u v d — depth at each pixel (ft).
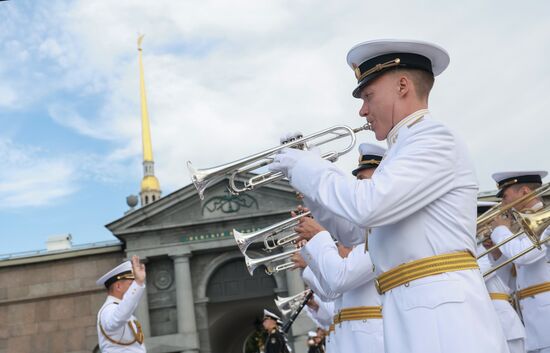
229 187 19.19
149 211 131.03
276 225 25.71
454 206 12.46
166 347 125.18
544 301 26.58
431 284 12.20
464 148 12.86
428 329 11.98
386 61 13.41
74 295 131.13
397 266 12.69
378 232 13.07
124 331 30.09
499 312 29.12
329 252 18.37
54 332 129.18
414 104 13.33
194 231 130.52
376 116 13.61
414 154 12.25
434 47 13.39
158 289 130.31
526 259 25.84
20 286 131.03
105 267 132.57
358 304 21.58
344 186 12.57
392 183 11.97
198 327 128.88
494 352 11.78
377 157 23.89
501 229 26.86
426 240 12.44
